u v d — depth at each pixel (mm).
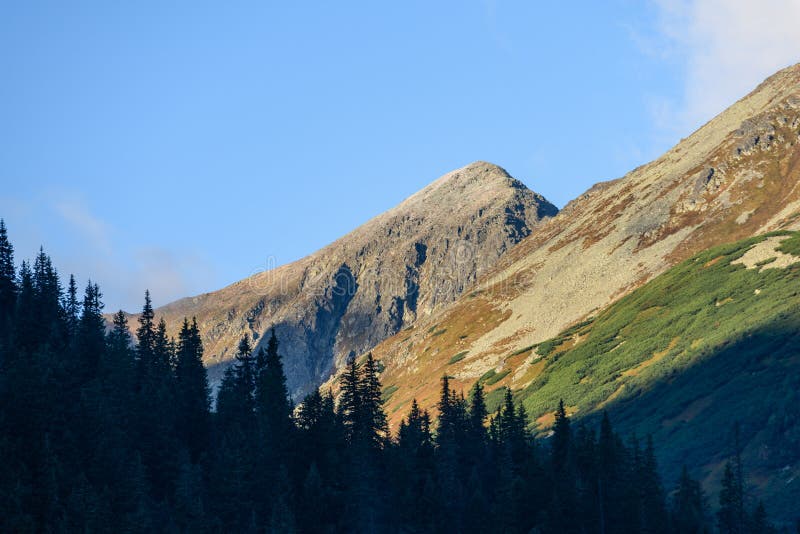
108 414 125188
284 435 132250
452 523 122375
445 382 146250
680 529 124062
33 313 152750
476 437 143250
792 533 124500
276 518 113188
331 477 126750
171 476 127375
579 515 119562
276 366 147250
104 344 157000
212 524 115750
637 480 125875
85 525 104375
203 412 149000
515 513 120000
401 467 127438
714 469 150250
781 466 143125
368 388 138000
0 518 101562
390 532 122812
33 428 114688
